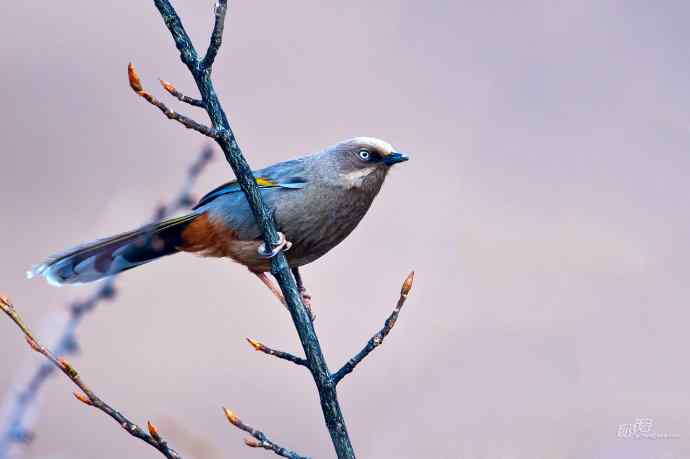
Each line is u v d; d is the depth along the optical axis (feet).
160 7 24.88
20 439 20.67
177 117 24.54
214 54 24.68
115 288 24.31
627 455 34.99
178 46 24.97
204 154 27.86
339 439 24.82
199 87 25.11
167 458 21.36
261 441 23.04
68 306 24.18
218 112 25.25
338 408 24.97
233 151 25.91
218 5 24.22
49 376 21.29
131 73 23.62
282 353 25.20
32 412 20.95
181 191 27.55
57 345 23.29
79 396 20.77
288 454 23.12
